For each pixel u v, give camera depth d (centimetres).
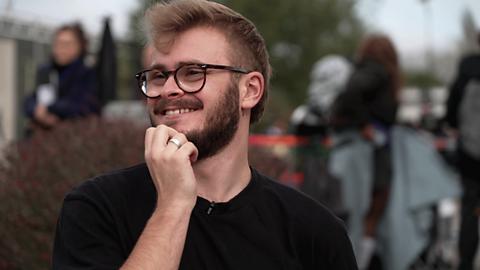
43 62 750
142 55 354
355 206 376
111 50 452
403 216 380
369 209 384
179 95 138
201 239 133
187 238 132
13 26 718
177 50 139
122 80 920
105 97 438
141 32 156
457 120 437
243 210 139
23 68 730
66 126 317
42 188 263
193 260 131
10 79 717
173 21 139
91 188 135
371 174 377
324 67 408
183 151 129
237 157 145
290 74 2220
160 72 141
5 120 709
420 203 378
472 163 418
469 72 427
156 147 130
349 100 376
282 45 2250
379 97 379
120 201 135
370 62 384
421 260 441
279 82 2258
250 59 148
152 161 129
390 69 385
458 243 426
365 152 379
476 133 414
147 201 137
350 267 146
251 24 151
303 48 2244
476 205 420
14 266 258
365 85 372
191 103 137
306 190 380
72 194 135
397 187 381
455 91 431
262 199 143
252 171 150
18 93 724
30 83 738
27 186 264
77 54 435
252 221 138
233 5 2161
